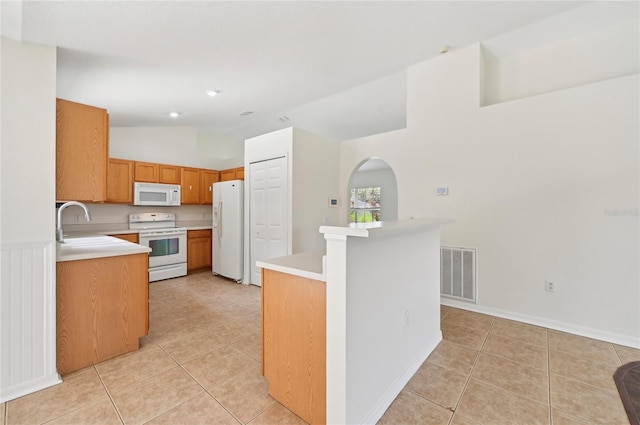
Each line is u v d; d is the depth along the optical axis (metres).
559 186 2.56
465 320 2.80
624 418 1.46
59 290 1.83
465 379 1.82
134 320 2.17
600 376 1.83
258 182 4.05
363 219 8.74
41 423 1.41
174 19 1.86
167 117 4.27
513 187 2.79
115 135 4.39
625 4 2.27
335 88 3.74
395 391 1.65
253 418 1.46
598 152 2.38
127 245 2.37
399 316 1.75
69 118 1.96
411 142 3.50
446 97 3.18
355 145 4.18
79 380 1.78
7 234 1.61
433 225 2.00
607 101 2.34
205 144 6.05
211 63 2.60
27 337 1.67
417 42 2.75
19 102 1.66
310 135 3.88
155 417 1.46
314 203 3.94
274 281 1.59
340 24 2.24
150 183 4.50
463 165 3.09
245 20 2.00
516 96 3.06
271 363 1.61
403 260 1.80
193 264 4.83
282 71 3.01
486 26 2.53
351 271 1.27
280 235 3.73
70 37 1.80
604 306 2.38
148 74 2.65
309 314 1.41
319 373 1.37
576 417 1.47
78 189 2.00
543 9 2.30
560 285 2.58
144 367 1.94
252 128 5.64
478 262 3.01
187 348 2.22
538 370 1.91
